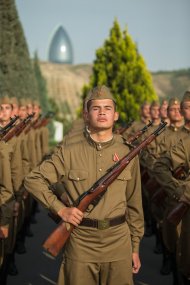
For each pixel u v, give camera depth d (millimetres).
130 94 19375
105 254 3564
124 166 3600
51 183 3699
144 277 6512
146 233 8984
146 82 19688
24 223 7488
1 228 4816
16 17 17375
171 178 4969
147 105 9859
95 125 3627
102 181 3529
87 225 3557
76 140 3746
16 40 17797
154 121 8609
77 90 116312
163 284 6230
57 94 113062
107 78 19797
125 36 19938
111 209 3570
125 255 3621
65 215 3494
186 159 4965
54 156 3711
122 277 3609
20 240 7582
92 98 3639
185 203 4457
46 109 39594
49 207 3578
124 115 19109
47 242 3467
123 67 19547
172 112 6539
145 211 8828
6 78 16969
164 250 6586
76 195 3631
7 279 6348
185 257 4660
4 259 5699
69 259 3594
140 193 3801
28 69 18516
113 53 19781
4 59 16875
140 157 7074
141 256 7574
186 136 5023
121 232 3613
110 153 3670
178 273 5504
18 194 5676
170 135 6441
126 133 9656
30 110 9039
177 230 5508
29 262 7148
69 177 3643
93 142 3664
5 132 4961
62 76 120500
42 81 40062
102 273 3623
